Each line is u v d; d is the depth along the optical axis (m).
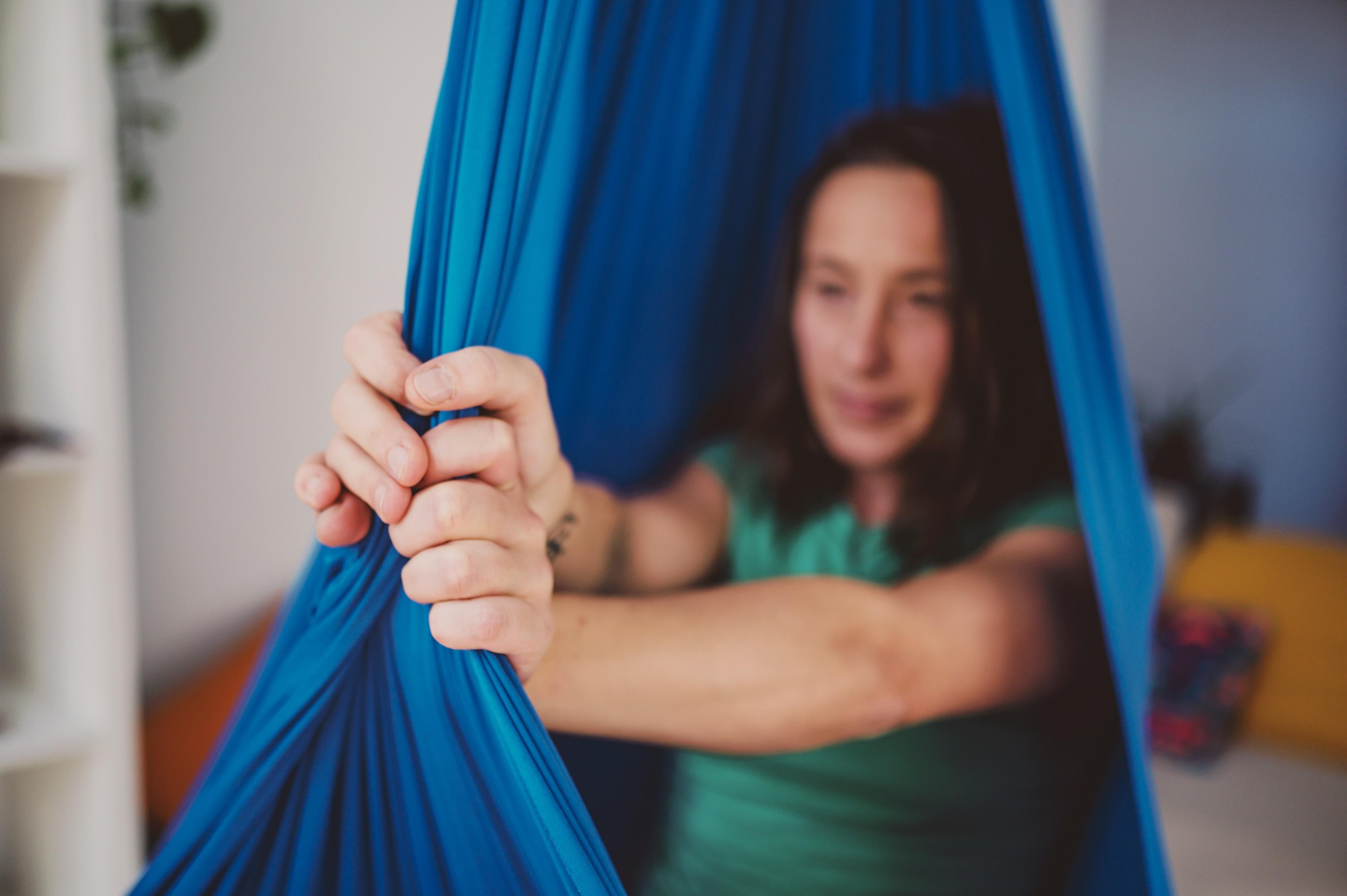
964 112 0.97
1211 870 1.43
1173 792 1.67
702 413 1.04
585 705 0.71
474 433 0.51
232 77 1.53
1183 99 2.53
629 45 0.80
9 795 1.53
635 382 0.98
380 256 1.70
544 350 0.65
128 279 1.48
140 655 1.57
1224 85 2.48
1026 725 0.89
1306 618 1.88
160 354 1.53
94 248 1.26
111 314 1.29
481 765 0.54
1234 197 2.50
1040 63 0.70
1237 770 1.74
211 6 1.49
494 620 0.49
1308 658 1.85
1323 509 2.50
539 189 0.62
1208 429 2.58
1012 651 0.81
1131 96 2.58
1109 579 0.69
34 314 1.36
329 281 1.66
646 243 0.93
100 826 1.35
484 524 0.50
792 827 0.91
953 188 0.95
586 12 0.60
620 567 0.88
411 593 0.51
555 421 0.94
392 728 0.57
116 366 1.30
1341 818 1.58
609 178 0.87
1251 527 2.46
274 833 0.59
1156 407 2.61
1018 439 0.96
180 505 1.58
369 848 0.59
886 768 0.89
